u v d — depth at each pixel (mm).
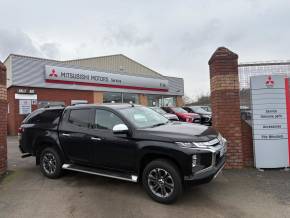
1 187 6246
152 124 5824
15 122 19344
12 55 19391
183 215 4488
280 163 7023
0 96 7188
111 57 31484
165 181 4965
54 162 6781
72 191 5809
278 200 5008
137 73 32219
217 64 7375
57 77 21906
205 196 5281
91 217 4523
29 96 20203
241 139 7285
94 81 24844
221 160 5438
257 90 7098
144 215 4531
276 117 7027
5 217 4633
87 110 6375
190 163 4746
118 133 5465
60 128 6711
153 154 5156
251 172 6863
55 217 4570
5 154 7398
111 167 5738
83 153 6184
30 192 5836
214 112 7598
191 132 5156
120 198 5312
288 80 7055
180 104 35219
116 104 6406
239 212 4551
